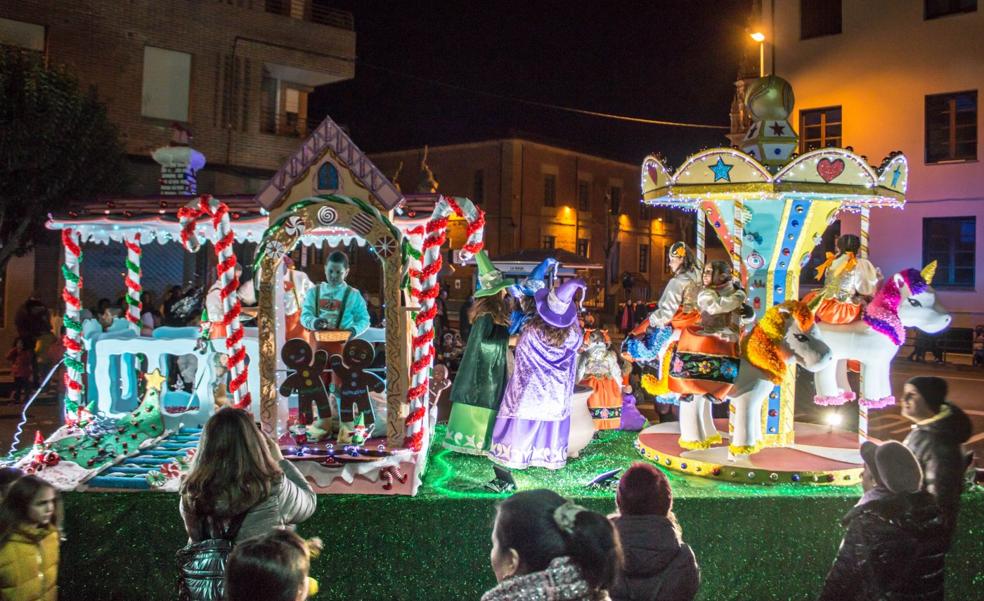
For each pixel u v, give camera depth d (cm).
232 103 2031
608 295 4175
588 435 670
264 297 583
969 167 2183
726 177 568
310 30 2133
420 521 515
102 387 688
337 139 581
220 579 340
